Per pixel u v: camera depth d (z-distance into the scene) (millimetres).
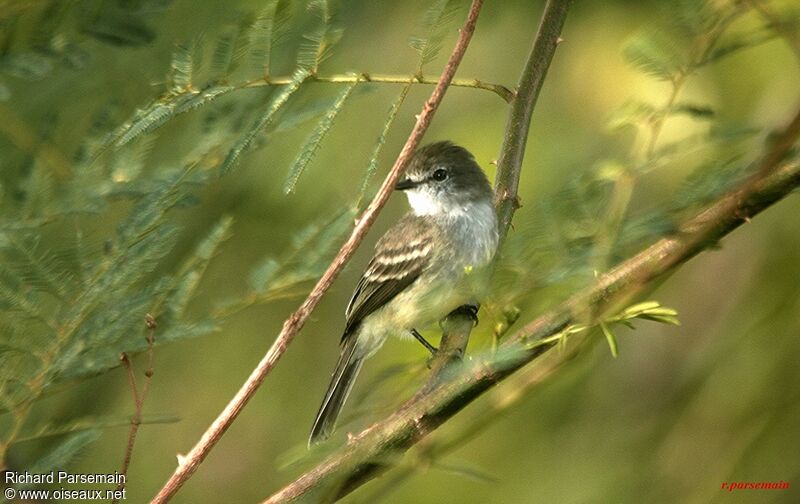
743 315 12492
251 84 7477
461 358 7902
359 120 13719
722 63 13156
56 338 7777
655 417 12352
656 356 13453
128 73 9984
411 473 7645
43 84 9945
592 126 13336
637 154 7441
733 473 11617
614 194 7219
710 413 11930
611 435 12781
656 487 11734
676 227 6938
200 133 8812
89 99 9984
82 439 7930
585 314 7062
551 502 12648
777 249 12930
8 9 8758
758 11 7672
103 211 8688
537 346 7102
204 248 8570
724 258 13484
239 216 12680
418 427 7301
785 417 11641
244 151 7680
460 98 14484
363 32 12219
